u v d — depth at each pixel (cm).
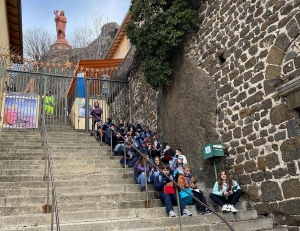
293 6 542
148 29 839
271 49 580
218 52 724
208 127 721
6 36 1279
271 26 585
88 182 652
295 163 511
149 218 511
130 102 1232
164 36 805
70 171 714
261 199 575
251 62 625
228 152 669
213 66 738
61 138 982
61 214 498
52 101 1226
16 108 1157
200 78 766
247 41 641
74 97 1396
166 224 507
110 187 643
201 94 754
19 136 970
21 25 1363
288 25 549
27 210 520
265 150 573
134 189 660
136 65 1178
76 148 891
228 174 604
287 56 550
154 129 994
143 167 678
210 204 615
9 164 717
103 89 1366
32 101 1184
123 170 748
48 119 1297
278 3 573
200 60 783
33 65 1176
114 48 1873
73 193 611
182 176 589
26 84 1143
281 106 546
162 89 928
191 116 778
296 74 528
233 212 561
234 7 688
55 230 443
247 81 631
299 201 499
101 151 870
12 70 1095
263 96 588
